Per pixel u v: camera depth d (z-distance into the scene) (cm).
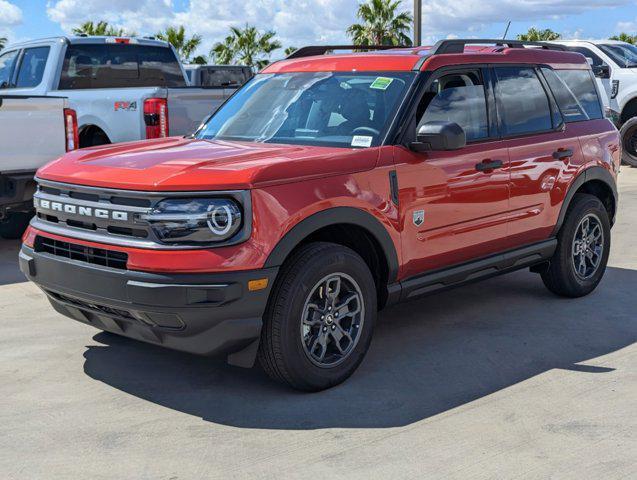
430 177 474
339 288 430
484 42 558
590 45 1531
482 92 528
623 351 499
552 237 592
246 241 388
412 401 419
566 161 582
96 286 405
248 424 389
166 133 848
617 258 760
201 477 335
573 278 609
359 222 433
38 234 446
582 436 375
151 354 490
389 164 452
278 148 458
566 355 492
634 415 400
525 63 574
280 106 518
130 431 381
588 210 605
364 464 347
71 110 784
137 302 388
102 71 1023
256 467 345
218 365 472
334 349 442
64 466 346
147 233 392
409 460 351
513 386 440
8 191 751
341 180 427
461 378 453
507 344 513
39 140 760
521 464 347
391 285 469
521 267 568
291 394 428
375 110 479
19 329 541
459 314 581
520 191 543
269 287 393
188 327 390
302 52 580
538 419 395
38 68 997
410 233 466
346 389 436
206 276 381
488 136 526
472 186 503
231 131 521
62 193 436
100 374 457
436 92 494
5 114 732
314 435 377
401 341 519
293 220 400
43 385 440
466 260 517
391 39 3819
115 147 489
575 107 614
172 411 405
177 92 855
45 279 437
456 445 365
